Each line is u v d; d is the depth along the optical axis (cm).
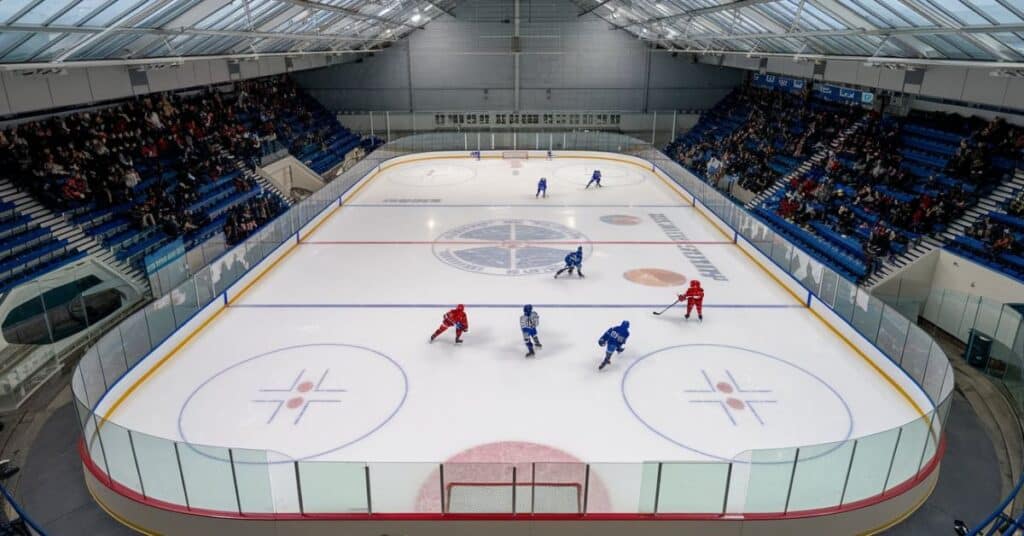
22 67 1407
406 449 1044
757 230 1933
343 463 841
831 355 1370
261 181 3108
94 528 955
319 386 1230
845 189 2670
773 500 872
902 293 1998
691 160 3944
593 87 4431
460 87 4447
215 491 878
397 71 4406
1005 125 2278
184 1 1579
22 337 1377
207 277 1503
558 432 1088
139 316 1239
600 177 2962
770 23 2228
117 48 1736
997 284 1748
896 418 1145
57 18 1295
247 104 3591
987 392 1444
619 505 864
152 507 910
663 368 1300
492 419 1123
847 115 3241
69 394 1394
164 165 2658
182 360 1333
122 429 887
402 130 4538
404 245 2075
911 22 1535
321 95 4488
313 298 1650
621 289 1711
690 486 852
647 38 3919
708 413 1148
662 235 2205
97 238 2023
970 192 2162
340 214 2458
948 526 971
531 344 1330
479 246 2061
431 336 1427
